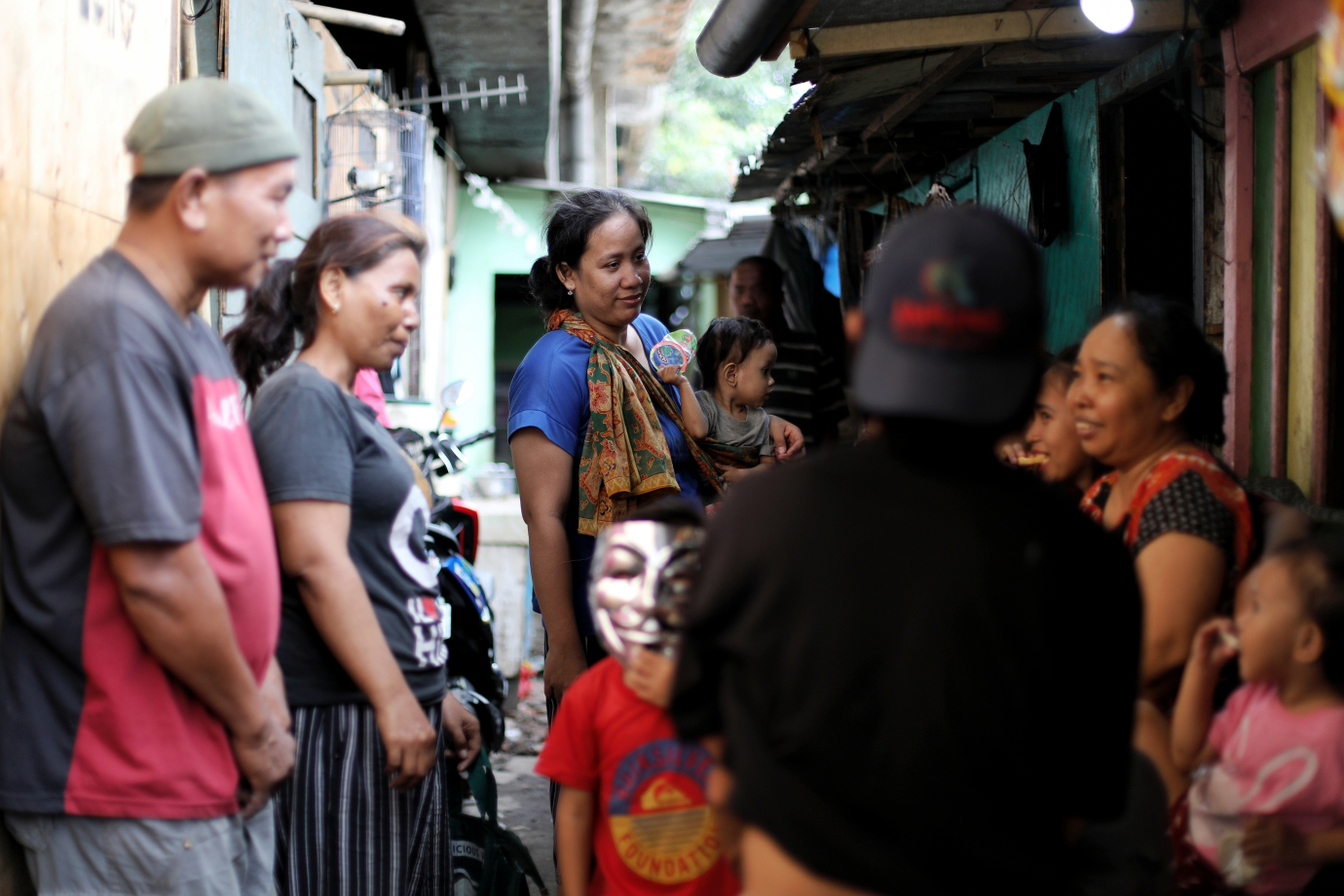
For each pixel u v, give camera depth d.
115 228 2.65
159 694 1.98
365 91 6.72
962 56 4.77
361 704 2.52
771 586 1.37
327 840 2.49
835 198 8.21
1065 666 1.33
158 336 1.93
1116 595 1.39
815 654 1.33
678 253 12.41
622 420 3.11
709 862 2.19
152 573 1.88
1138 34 4.35
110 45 2.61
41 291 2.24
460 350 11.83
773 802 1.33
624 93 15.26
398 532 2.55
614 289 3.16
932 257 1.35
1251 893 2.10
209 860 2.04
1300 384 3.58
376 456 2.51
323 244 2.49
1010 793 1.30
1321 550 2.08
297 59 4.82
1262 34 3.64
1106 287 5.12
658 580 2.04
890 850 1.29
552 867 4.33
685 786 2.18
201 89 2.00
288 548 2.35
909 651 1.30
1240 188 3.86
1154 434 2.36
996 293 1.33
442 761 2.71
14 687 1.98
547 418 3.09
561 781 2.26
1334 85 1.70
